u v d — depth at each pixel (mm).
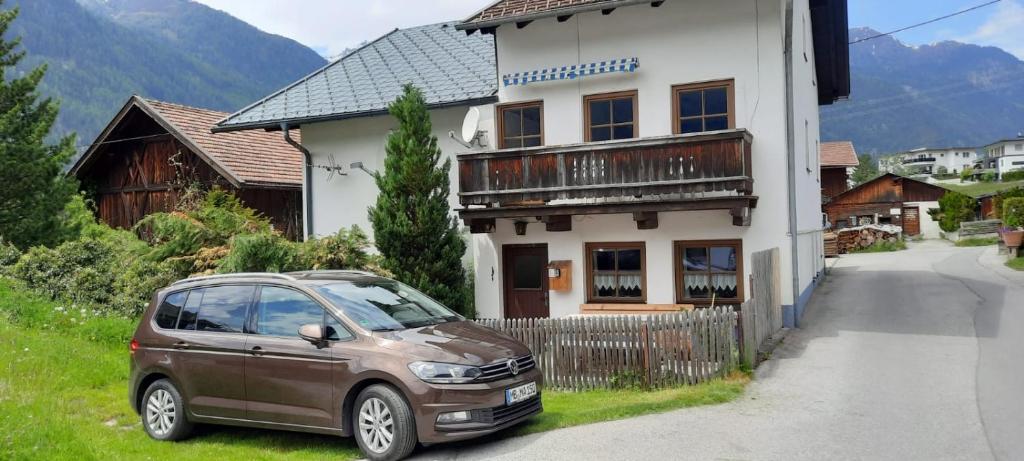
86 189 24547
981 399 8227
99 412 9000
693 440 7172
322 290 7758
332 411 7180
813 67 19609
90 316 12859
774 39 13430
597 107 14820
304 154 17656
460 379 6891
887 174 42844
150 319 8430
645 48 14336
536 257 15656
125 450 7387
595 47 14703
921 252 31000
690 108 14133
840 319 13656
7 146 17125
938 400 8289
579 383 10305
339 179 17422
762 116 13508
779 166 13391
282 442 7879
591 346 10266
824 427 7492
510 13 14688
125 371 10656
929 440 6957
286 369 7410
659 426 7711
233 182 19422
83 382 10023
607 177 13562
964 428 7266
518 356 7504
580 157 13789
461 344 7285
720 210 13750
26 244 17234
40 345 10727
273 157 22203
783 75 13391
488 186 14523
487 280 15727
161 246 14297
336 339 7359
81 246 14969
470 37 19156
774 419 7840
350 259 13648
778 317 12828
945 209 40438
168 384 8078
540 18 14359
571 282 14906
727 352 9750
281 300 7840
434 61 18156
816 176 19812
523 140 15477
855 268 23828
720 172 12766
